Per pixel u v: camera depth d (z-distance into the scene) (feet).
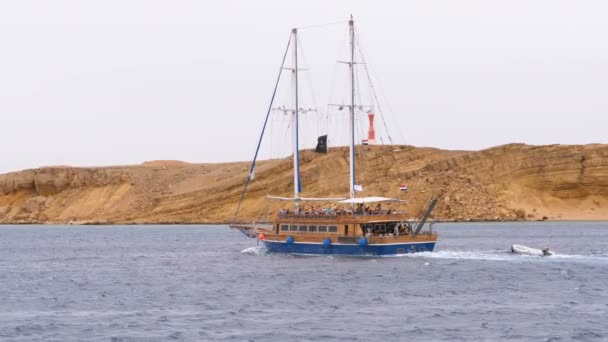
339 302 301.43
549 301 299.38
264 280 367.25
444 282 353.10
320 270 395.55
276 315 274.36
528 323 255.29
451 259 443.73
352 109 469.16
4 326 260.21
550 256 475.72
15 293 346.54
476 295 315.99
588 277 369.50
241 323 260.01
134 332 247.70
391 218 441.68
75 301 317.63
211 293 330.75
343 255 443.32
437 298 308.81
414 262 426.10
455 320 261.24
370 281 356.59
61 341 236.43
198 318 270.46
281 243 469.16
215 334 242.78
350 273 383.24
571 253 520.83
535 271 392.88
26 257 575.38
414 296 314.35
